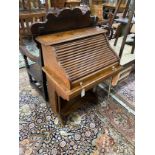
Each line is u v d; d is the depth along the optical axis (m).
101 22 2.46
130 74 2.44
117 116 1.73
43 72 1.58
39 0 3.22
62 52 1.24
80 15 1.45
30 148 1.40
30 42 3.14
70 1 3.83
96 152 1.38
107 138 1.50
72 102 1.75
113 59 1.49
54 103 1.59
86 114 1.75
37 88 1.96
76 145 1.43
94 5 4.10
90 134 1.53
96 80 1.34
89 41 1.40
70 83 1.19
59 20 1.35
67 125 1.61
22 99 1.91
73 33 1.41
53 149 1.40
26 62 1.90
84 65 1.31
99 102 1.92
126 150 1.40
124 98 1.99
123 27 2.21
